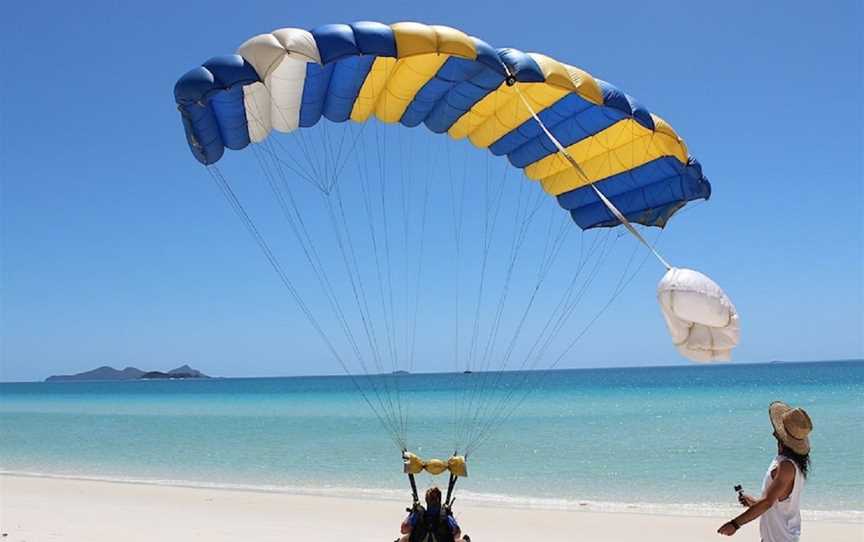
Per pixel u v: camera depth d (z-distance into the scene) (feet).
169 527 44.73
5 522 46.06
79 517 48.01
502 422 120.67
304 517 48.24
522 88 30.78
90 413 181.98
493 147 36.09
